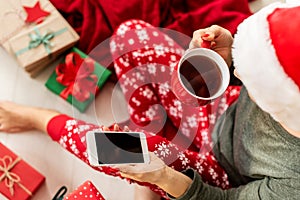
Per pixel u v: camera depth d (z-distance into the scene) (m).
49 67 1.42
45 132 1.33
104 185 1.34
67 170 1.34
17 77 1.41
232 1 1.40
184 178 0.96
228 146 1.04
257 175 0.93
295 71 0.60
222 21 1.39
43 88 1.41
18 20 1.37
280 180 0.84
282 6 0.65
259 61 0.63
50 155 1.35
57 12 1.39
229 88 1.12
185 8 1.46
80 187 1.18
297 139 0.76
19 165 1.30
